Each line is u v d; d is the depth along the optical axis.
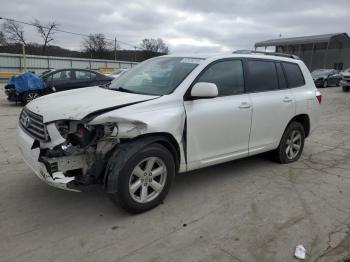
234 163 6.06
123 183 3.82
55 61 44.44
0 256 3.27
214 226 3.89
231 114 4.79
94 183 3.87
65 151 3.67
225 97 4.80
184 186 4.98
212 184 5.09
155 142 4.09
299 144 6.28
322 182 5.31
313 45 51.91
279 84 5.75
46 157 3.71
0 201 4.38
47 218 3.98
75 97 4.32
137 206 4.02
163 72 4.77
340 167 6.07
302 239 3.67
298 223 4.00
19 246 3.43
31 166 3.97
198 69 4.55
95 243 3.51
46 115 3.81
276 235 3.73
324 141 8.09
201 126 4.46
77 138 3.73
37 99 4.55
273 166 5.97
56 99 4.29
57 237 3.60
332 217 4.18
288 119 5.83
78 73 15.69
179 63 4.83
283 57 6.05
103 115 3.66
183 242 3.56
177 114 4.16
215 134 4.66
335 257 3.36
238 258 3.31
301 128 6.20
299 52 56.31
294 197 4.72
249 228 3.87
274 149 5.86
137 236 3.65
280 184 5.17
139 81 4.82
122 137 3.79
